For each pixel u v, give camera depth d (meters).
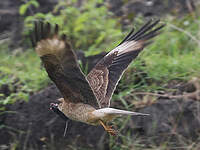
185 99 13.10
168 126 12.81
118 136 12.85
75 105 10.06
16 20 18.30
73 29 16.59
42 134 13.34
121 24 17.09
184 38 15.74
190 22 16.44
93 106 10.05
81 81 9.45
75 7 18.02
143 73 13.96
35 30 8.70
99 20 16.47
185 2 17.81
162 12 17.55
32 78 14.38
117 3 18.28
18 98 13.71
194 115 12.84
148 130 12.86
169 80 13.91
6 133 13.50
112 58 11.49
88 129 13.12
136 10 17.78
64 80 9.48
